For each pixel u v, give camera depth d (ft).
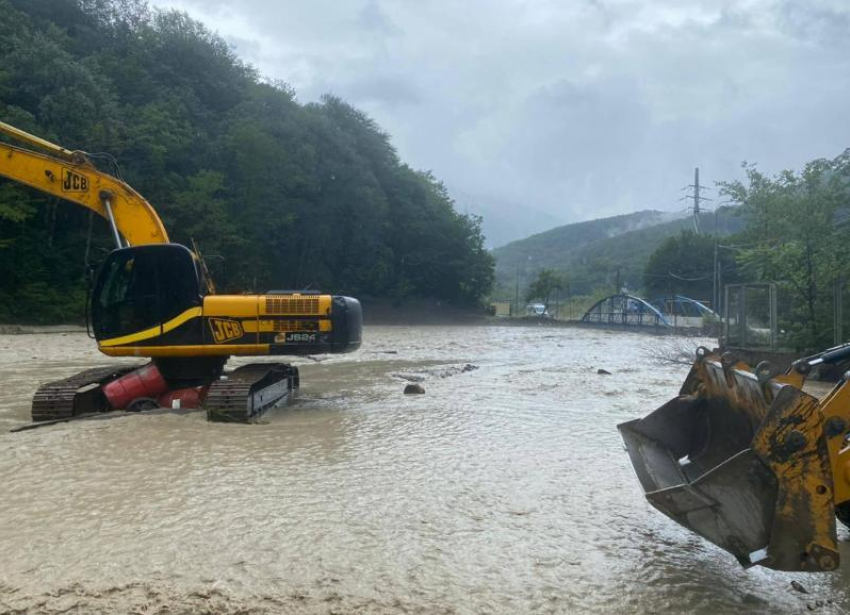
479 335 160.25
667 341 140.97
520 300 424.05
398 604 14.30
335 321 40.57
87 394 38.37
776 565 13.64
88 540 17.24
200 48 224.94
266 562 16.06
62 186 43.39
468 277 280.72
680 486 14.74
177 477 23.11
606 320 251.19
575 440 30.99
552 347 114.21
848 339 62.18
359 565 16.07
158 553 16.47
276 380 41.47
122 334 39.37
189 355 39.93
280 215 204.74
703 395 19.43
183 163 193.26
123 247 43.21
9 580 14.98
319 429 32.76
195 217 176.65
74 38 206.69
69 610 13.82
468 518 19.67
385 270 242.99
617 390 49.52
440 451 28.19
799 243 66.95
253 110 217.56
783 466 13.55
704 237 311.47
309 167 212.43
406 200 264.31
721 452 18.22
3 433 31.48
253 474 23.70
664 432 19.57
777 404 13.66
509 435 31.89
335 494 21.50
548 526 19.26
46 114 155.53
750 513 13.87
